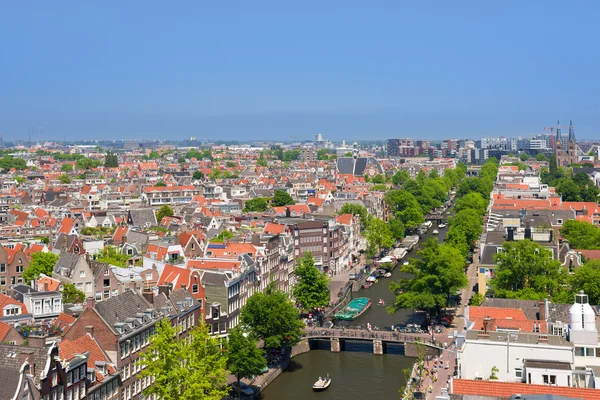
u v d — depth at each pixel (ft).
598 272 652.07
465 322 550.36
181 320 602.03
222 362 472.44
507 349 449.89
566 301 640.17
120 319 522.47
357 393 621.31
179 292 622.54
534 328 501.56
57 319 556.51
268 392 623.77
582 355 445.78
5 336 488.44
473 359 456.45
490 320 514.27
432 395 555.28
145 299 568.82
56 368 422.00
